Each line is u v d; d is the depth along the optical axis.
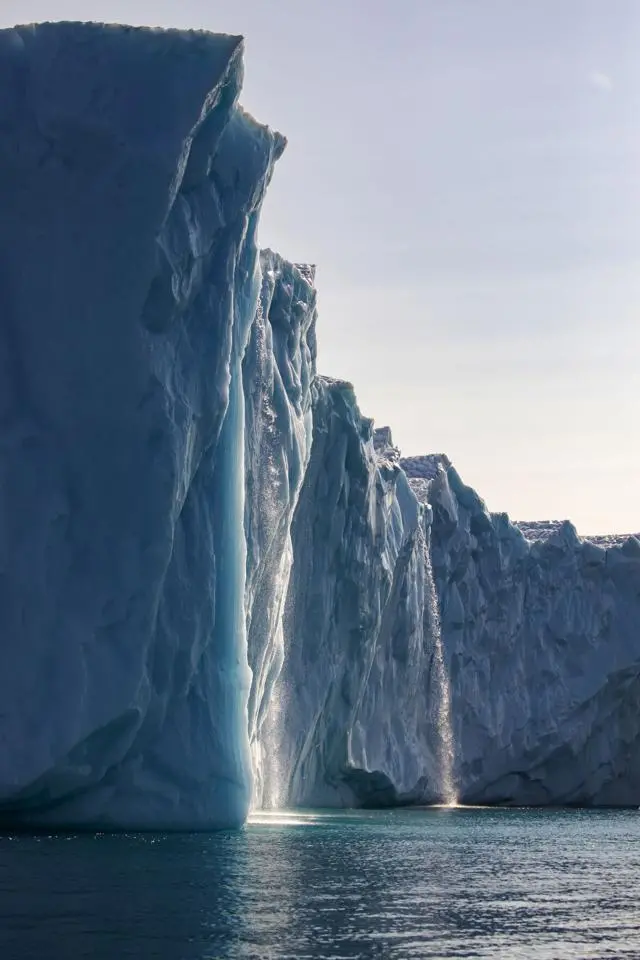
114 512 29.75
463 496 64.62
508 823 48.81
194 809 31.19
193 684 31.59
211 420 31.81
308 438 46.19
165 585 30.86
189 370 31.47
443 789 62.34
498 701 64.75
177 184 30.75
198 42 31.31
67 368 30.12
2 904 20.34
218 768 31.69
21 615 28.91
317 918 20.38
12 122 30.66
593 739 67.12
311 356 49.09
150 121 30.70
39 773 28.14
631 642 66.81
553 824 48.91
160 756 30.67
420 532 60.34
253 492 39.62
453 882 26.17
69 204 30.56
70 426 29.92
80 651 28.88
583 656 66.62
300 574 48.78
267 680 42.31
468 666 63.88
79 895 21.27
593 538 71.94
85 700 28.67
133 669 29.19
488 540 65.06
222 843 30.86
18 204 30.62
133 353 30.17
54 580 29.22
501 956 17.84
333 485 50.00
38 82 30.73
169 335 31.12
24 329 30.30
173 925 19.12
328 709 51.12
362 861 29.42
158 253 30.41
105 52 30.97
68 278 30.38
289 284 44.47
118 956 16.78
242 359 37.47
